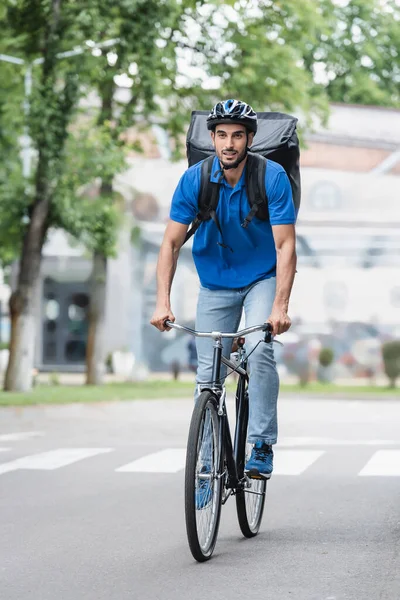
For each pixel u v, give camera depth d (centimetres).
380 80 8531
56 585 1145
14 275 8131
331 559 1266
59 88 4878
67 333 8444
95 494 1823
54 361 8456
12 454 2481
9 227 5041
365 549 1327
